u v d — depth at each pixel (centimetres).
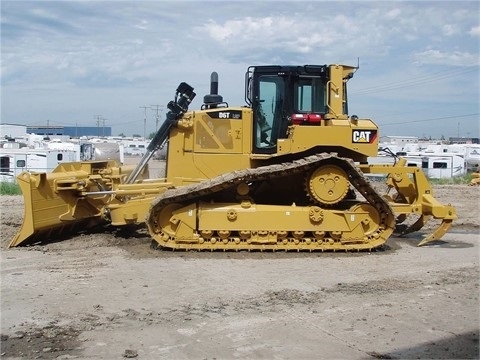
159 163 1226
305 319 690
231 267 952
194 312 712
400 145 5781
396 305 750
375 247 1084
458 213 1833
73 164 1187
